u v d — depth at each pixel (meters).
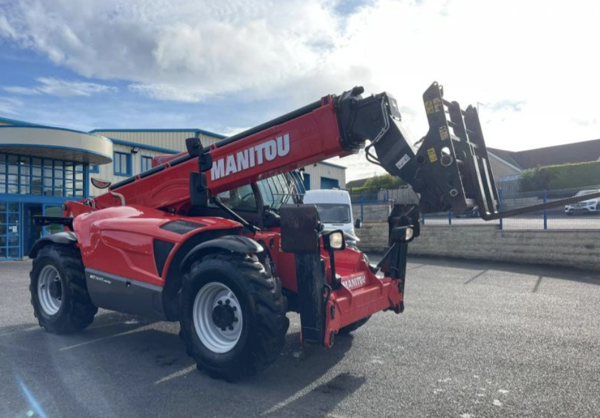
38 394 3.84
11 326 6.15
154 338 5.54
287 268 4.71
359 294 4.36
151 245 4.72
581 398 3.78
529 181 33.53
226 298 4.22
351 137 4.43
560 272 12.05
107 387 3.99
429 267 13.22
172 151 24.02
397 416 3.44
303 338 3.96
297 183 6.48
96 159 18.14
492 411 3.53
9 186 16.70
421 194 4.12
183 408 3.57
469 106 4.61
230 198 5.42
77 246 5.77
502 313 7.02
